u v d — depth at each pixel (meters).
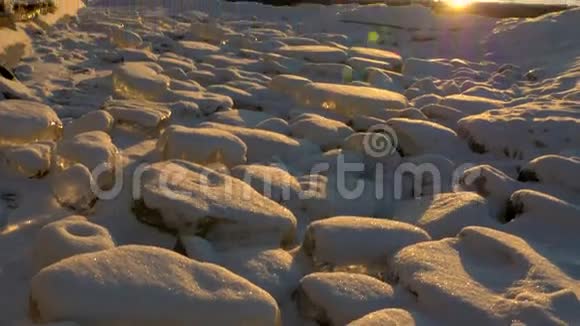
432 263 2.50
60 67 6.14
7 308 2.29
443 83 6.88
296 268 2.63
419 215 3.26
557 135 4.29
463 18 11.34
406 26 11.05
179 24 10.56
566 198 3.50
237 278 2.24
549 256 2.78
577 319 2.14
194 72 6.29
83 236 2.56
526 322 2.11
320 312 2.32
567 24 9.58
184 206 2.75
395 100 5.24
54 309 2.02
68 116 4.59
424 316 2.25
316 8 13.06
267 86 6.15
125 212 3.02
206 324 2.06
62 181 3.11
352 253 2.66
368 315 2.16
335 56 7.55
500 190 3.52
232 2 13.66
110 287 2.07
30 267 2.54
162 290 2.10
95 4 13.32
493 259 2.64
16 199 3.16
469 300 2.24
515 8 12.63
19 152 3.36
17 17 7.24
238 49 8.34
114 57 6.72
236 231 2.78
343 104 5.15
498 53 9.41
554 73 7.45
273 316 2.13
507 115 4.62
